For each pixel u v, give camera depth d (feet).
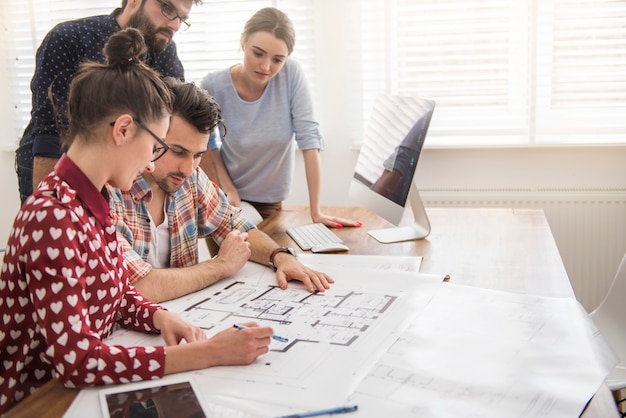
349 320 4.13
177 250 5.31
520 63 9.77
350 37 10.10
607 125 9.68
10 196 11.35
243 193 8.34
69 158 3.49
